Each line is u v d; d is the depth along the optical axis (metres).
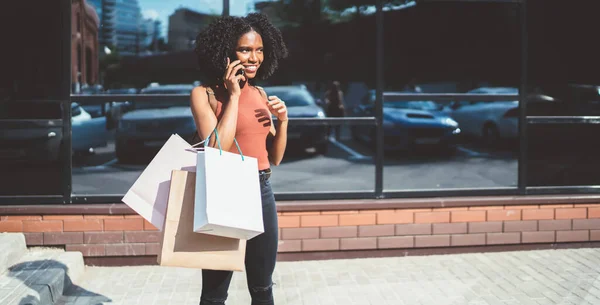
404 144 5.22
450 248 5.26
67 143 4.94
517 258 5.12
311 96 5.13
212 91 2.75
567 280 4.55
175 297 4.25
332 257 5.13
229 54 2.72
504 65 5.27
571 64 5.33
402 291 4.36
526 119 5.32
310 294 4.32
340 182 5.19
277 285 4.50
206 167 2.38
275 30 2.97
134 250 4.92
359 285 4.50
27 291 3.88
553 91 5.33
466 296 4.25
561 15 5.29
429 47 5.19
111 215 4.90
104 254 4.90
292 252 5.09
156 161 2.56
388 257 5.18
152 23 5.02
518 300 4.15
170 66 5.03
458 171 5.29
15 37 4.85
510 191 5.35
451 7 5.19
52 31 4.88
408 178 5.25
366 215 5.12
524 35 5.27
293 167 5.14
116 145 4.99
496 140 5.31
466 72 5.23
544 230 5.33
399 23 5.16
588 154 5.41
